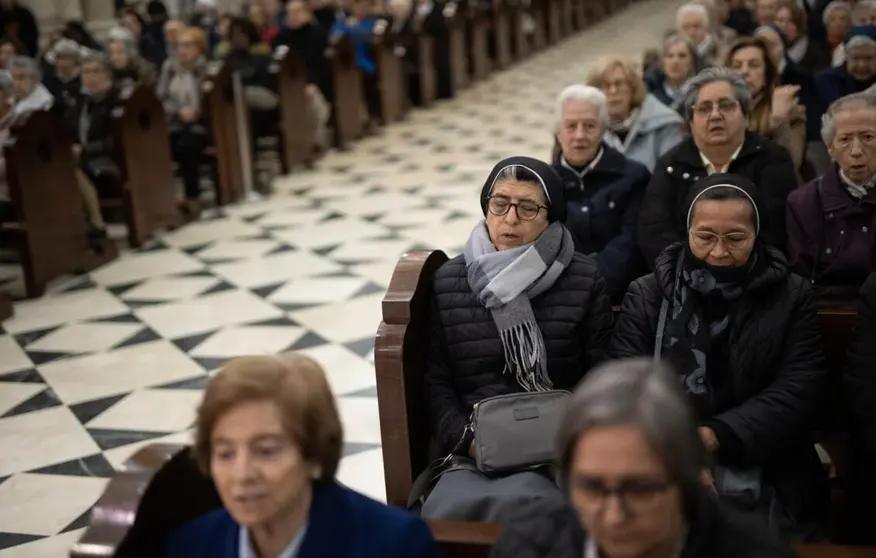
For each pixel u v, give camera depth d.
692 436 1.35
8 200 5.77
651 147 4.46
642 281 2.60
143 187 6.71
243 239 6.83
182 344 4.96
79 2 12.80
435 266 2.72
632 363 1.44
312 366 1.59
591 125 3.65
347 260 6.27
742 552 1.45
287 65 8.49
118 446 3.91
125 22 11.41
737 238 2.38
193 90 7.75
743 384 2.43
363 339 4.94
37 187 5.68
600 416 1.34
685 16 6.61
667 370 1.43
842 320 2.63
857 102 3.07
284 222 7.23
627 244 3.59
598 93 3.69
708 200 2.41
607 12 18.72
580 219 3.65
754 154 3.44
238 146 7.81
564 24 16.41
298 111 8.76
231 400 1.51
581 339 2.63
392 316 2.43
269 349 4.85
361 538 1.58
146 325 5.24
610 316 2.64
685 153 3.48
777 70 4.49
